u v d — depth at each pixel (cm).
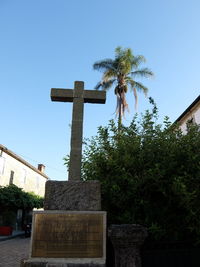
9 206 2164
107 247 438
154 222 487
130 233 395
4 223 2191
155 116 611
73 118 538
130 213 493
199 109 1688
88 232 427
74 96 557
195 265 423
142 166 516
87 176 570
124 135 585
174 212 499
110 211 519
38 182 3186
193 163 511
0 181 2203
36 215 436
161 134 565
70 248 419
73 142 520
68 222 433
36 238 424
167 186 496
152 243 432
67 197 455
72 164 505
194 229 466
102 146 584
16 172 2527
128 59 2320
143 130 583
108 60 2355
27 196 2311
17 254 1042
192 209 468
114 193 493
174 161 517
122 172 504
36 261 409
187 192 454
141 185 496
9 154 2380
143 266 413
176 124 602
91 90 564
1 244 1423
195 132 582
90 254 416
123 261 388
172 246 436
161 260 419
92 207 450
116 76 2348
